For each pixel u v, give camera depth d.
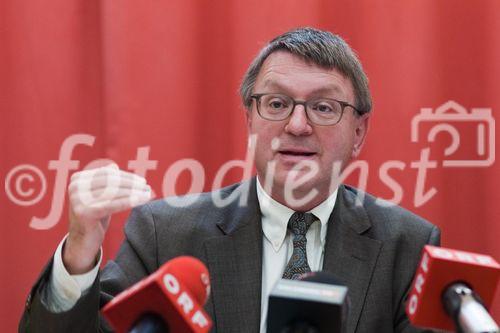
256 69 4.39
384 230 4.43
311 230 4.39
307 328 2.61
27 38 5.95
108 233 5.79
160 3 5.88
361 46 5.91
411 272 4.33
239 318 4.12
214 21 5.94
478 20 5.88
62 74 5.96
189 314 2.62
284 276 4.21
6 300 5.89
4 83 5.95
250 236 4.33
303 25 5.88
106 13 5.82
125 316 2.65
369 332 4.12
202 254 4.30
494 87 5.84
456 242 5.88
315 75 4.20
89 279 3.52
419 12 5.89
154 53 5.87
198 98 5.90
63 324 3.46
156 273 2.65
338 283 2.88
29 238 5.88
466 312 2.63
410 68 5.89
